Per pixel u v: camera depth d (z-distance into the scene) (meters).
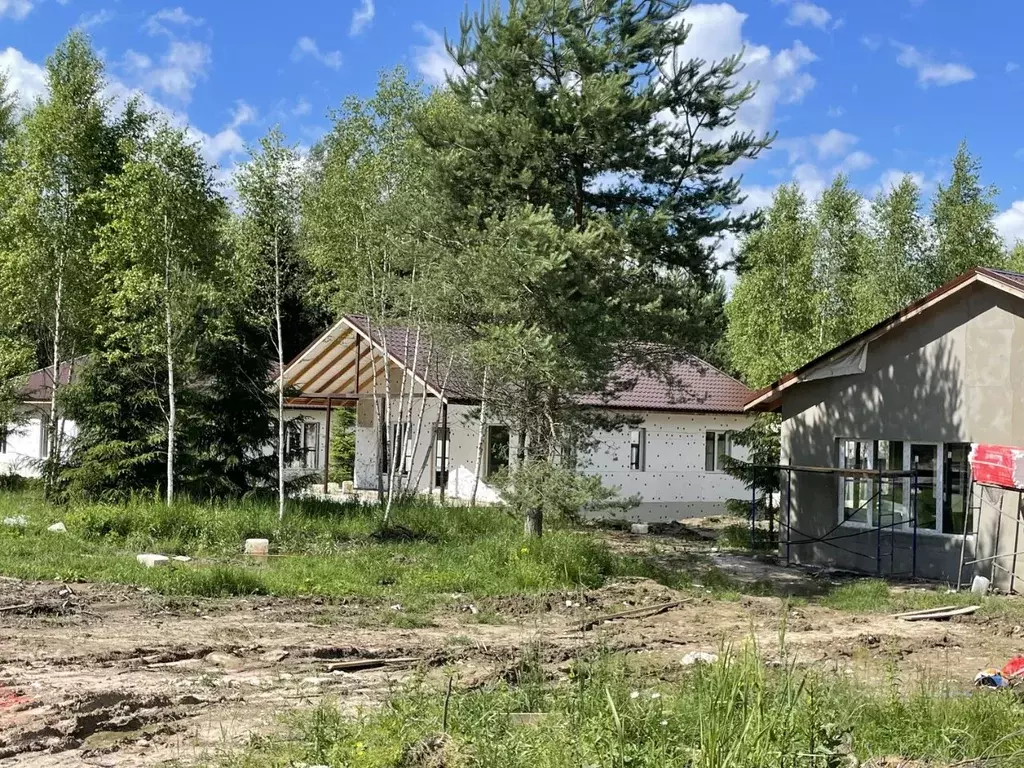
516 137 16.69
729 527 25.80
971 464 16.69
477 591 14.65
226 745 6.77
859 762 6.00
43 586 13.07
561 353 16.17
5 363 26.23
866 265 32.19
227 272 22.38
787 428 20.78
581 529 25.80
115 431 21.48
